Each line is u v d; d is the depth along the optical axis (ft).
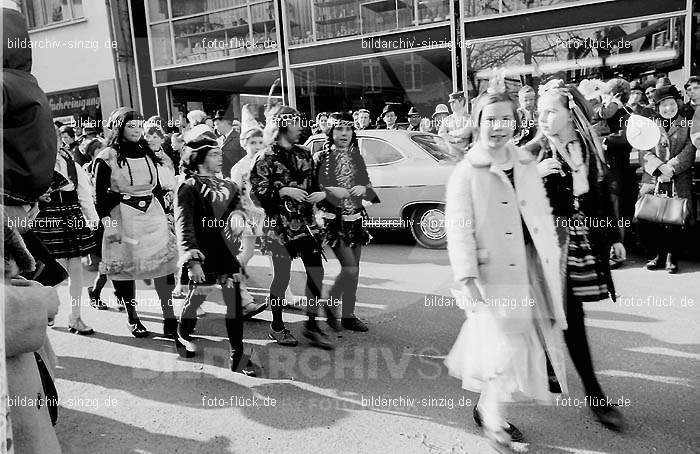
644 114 16.52
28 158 5.62
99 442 8.63
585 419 8.59
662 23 26.61
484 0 29.09
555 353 8.33
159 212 13.10
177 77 37.83
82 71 37.32
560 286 7.90
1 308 4.19
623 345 11.21
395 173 19.84
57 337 13.61
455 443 8.18
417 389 9.93
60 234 13.12
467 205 7.58
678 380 9.62
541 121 8.34
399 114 23.95
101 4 35.91
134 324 13.55
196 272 10.50
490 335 7.73
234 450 8.24
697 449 7.64
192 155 10.44
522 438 8.07
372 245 22.24
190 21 36.96
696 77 15.97
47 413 5.05
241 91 38.32
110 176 12.54
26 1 35.53
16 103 5.43
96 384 10.80
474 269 7.51
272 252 11.84
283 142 11.63
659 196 15.17
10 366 4.66
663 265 16.76
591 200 8.36
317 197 11.71
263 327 13.64
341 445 8.23
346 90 32.60
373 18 32.01
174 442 8.56
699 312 12.86
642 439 7.93
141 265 12.73
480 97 7.65
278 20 34.42
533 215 7.66
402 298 14.97
